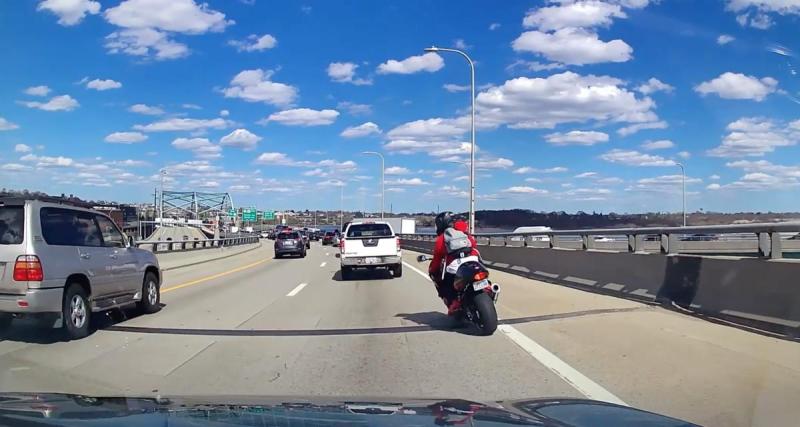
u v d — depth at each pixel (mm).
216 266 30156
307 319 11734
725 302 9992
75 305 9492
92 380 6984
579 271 15844
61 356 8273
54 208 9484
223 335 9945
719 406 5648
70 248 9539
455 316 10352
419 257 11156
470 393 6352
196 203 109375
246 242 69562
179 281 20734
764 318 9016
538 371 7234
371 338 9617
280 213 184875
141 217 61031
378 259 20828
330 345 9070
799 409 5523
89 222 10414
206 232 91562
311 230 102812
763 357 7395
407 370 7438
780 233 9531
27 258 8680
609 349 8203
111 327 10766
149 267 12383
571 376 6922
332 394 6383
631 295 12773
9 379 6996
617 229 13875
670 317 10383
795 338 8289
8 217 8875
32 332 10094
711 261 10523
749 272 9516
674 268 11594
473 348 8680
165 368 7594
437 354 8336
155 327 10758
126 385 6766
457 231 10117
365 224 21656
